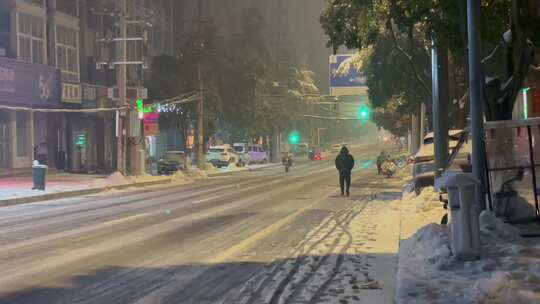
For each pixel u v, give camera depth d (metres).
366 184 31.53
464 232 7.74
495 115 11.71
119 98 35.97
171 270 9.46
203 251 11.21
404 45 23.53
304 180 36.47
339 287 7.99
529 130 9.84
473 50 9.61
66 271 9.45
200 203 21.66
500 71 16.09
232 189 29.23
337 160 24.12
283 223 15.23
